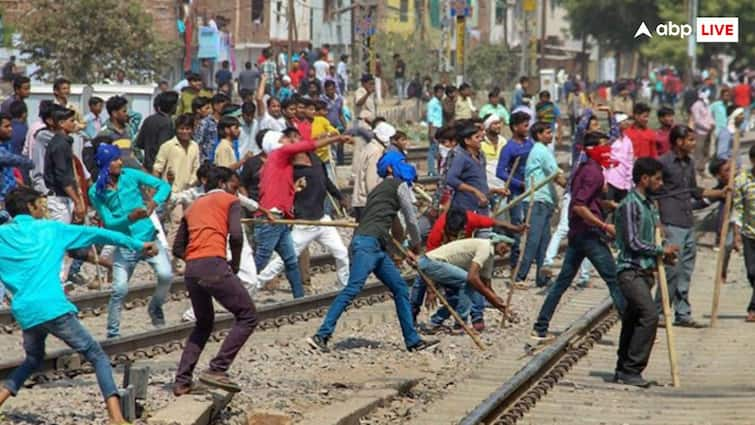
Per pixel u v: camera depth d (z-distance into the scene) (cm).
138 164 4619
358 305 4544
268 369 3381
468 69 18112
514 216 4912
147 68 9750
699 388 3300
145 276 4900
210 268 2873
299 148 4291
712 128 9294
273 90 9700
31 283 2584
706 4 18700
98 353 2611
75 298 4056
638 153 5700
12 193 2633
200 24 13950
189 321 3934
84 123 5188
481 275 4009
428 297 3994
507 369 3488
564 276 3825
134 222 3575
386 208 3656
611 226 3766
